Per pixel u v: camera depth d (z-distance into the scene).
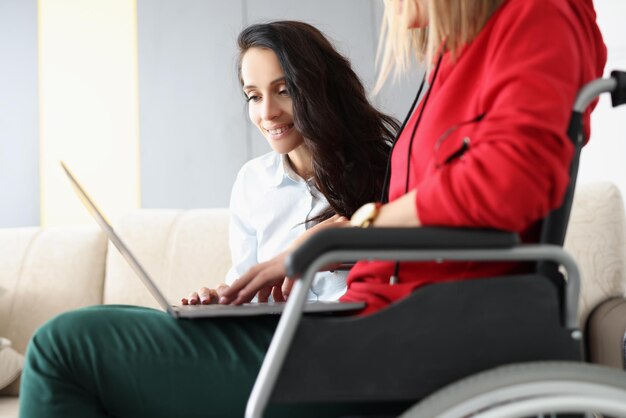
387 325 0.88
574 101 0.91
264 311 1.01
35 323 2.17
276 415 1.00
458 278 0.99
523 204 0.83
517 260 0.95
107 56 4.30
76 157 4.29
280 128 1.70
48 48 4.32
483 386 0.82
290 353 0.87
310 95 1.64
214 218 2.19
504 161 0.83
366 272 1.12
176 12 4.29
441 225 0.87
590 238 1.87
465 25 1.00
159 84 4.29
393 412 1.01
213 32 4.27
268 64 1.66
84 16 4.31
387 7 1.15
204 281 2.12
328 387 0.87
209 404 1.00
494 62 0.93
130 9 4.30
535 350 0.89
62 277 2.21
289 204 1.77
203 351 1.01
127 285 2.17
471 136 0.92
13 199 4.30
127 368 1.00
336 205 1.66
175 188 4.28
